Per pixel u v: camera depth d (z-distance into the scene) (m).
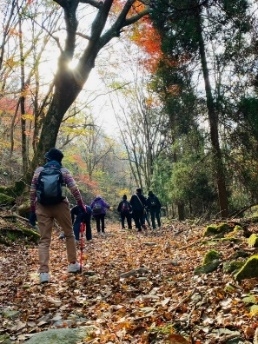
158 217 20.59
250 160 16.80
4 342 4.17
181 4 15.10
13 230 12.38
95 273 7.00
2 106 25.58
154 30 18.52
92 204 18.75
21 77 22.95
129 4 18.33
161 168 31.11
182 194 21.06
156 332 3.88
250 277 5.14
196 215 22.70
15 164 32.28
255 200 17.92
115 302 5.30
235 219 12.60
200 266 6.20
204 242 9.03
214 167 17.14
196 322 4.09
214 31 15.86
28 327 4.65
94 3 17.84
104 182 58.84
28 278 7.12
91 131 24.08
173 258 8.00
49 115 18.33
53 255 10.08
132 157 45.97
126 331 4.10
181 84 17.73
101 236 16.61
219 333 3.72
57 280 6.71
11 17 20.05
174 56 17.23
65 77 17.81
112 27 18.42
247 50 16.02
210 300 4.61
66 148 42.72
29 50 21.38
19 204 16.81
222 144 17.11
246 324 3.79
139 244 11.89
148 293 5.62
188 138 18.92
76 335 4.10
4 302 5.73
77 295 5.78
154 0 15.63
